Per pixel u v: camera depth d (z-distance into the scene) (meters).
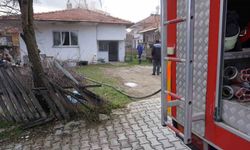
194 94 2.15
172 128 2.34
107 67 17.25
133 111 5.89
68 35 19.17
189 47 1.90
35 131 4.86
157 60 12.69
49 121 5.22
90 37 19.84
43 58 6.99
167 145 3.97
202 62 2.04
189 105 1.95
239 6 2.62
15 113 5.14
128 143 4.14
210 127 1.98
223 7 1.79
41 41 18.31
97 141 4.29
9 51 14.55
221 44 1.84
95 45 20.12
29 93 5.18
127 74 13.37
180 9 2.28
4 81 5.17
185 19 2.00
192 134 2.29
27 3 5.18
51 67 6.04
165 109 2.43
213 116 1.95
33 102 5.19
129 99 7.11
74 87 5.53
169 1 2.44
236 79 2.11
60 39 18.95
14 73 5.33
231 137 1.78
